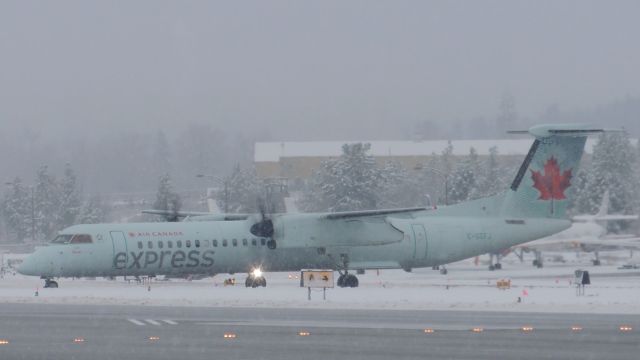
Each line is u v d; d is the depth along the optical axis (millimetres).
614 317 126750
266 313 133125
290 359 85250
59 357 86812
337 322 119062
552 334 104000
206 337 101750
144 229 194500
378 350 91125
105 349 92125
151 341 98250
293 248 199500
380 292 180125
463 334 104250
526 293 170125
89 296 167125
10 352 90188
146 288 195000
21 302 155750
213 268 198250
